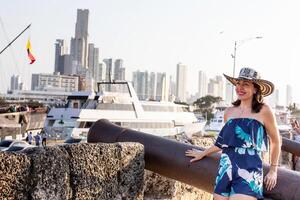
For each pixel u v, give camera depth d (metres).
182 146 5.07
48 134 39.69
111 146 4.85
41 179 4.04
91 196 4.57
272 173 4.09
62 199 4.25
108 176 4.77
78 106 40.97
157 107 43.59
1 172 3.72
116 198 4.88
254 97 4.02
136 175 5.12
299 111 87.94
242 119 3.98
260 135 3.94
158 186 5.74
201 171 4.73
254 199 3.83
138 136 5.45
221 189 3.96
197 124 47.03
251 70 3.99
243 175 3.86
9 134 39.81
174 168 5.02
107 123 5.84
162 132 43.34
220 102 116.44
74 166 4.41
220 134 4.18
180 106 46.88
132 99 41.69
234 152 3.95
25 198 3.92
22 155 3.91
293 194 4.01
